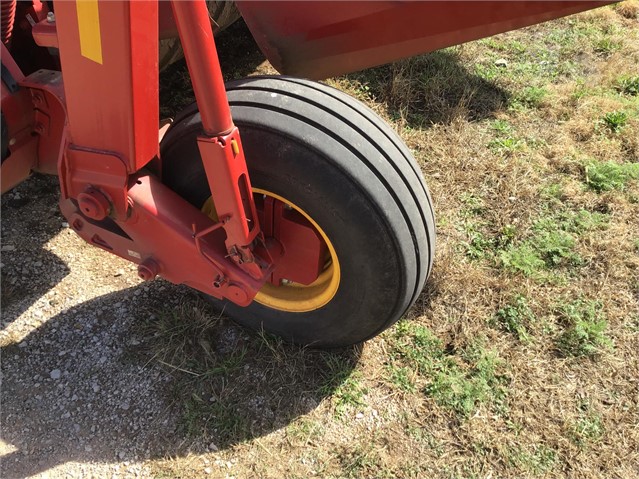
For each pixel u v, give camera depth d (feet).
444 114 11.52
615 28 14.94
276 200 6.33
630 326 8.14
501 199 9.95
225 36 13.10
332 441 6.72
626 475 6.56
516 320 8.07
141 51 4.95
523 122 11.73
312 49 7.38
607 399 7.25
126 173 5.61
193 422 6.74
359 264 6.23
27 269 8.30
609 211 9.88
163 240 6.25
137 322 7.69
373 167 5.89
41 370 7.14
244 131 5.86
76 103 5.33
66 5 4.76
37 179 9.71
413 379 7.30
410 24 6.79
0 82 6.28
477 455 6.66
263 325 7.42
